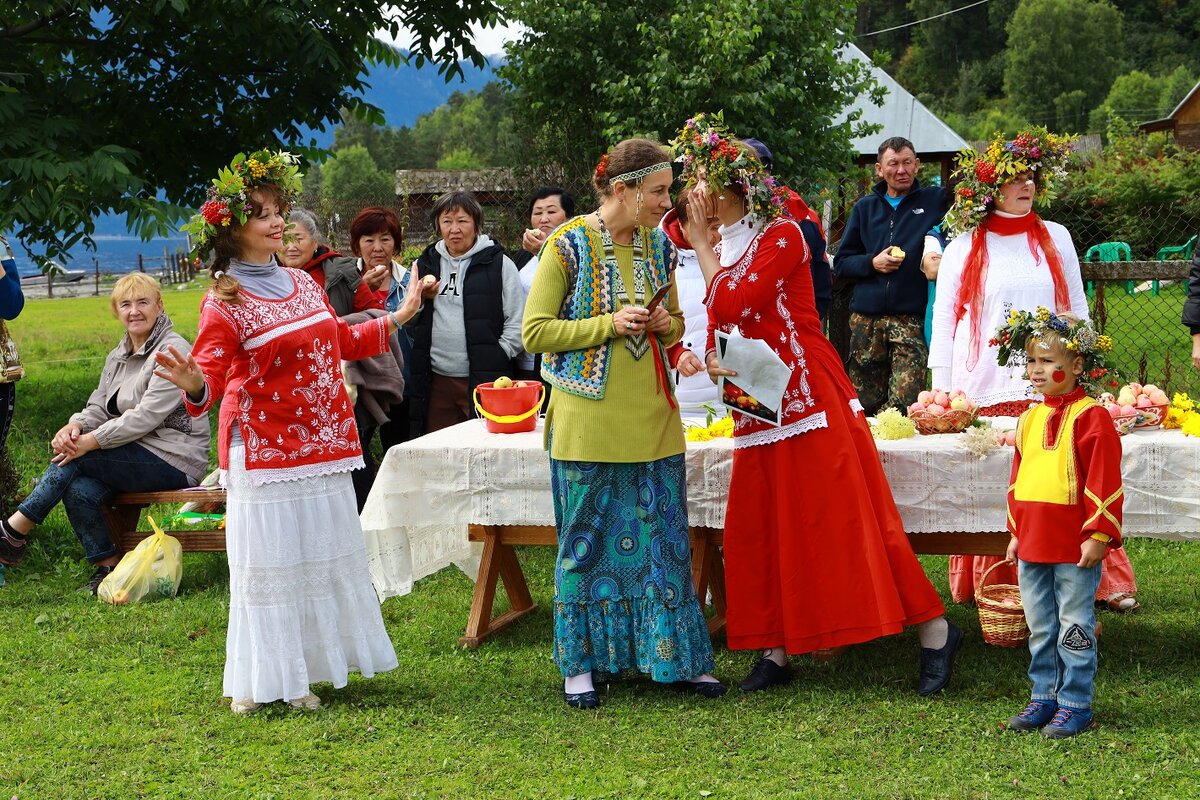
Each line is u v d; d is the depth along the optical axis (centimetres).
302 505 401
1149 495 414
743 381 403
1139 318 1301
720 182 404
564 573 410
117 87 1116
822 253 573
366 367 615
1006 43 9144
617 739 378
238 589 401
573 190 1080
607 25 1059
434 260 647
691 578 417
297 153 1154
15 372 629
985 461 423
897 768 348
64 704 421
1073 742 359
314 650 407
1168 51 8575
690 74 1027
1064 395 375
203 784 350
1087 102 8256
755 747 367
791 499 409
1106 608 503
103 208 930
